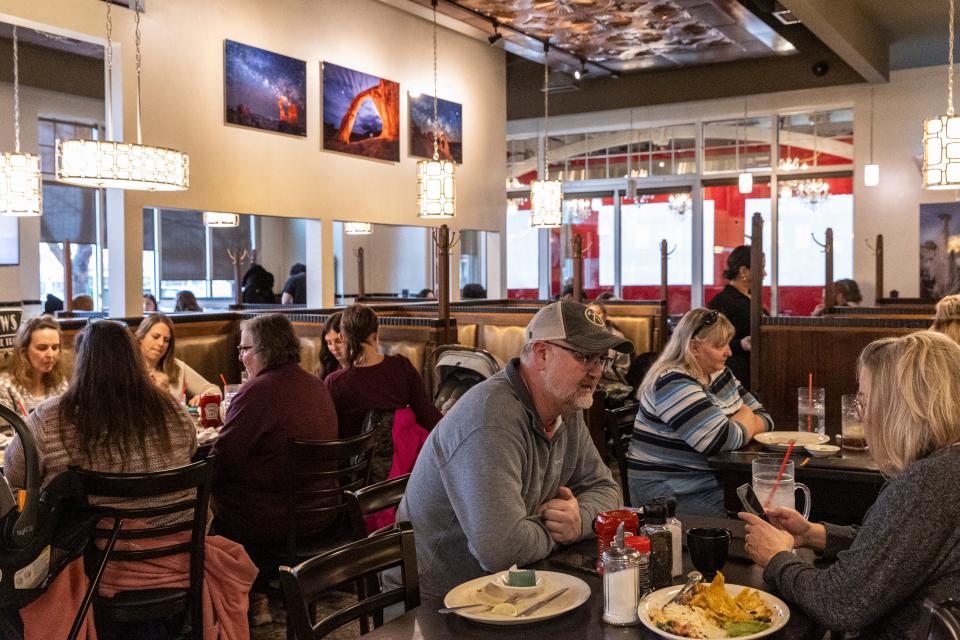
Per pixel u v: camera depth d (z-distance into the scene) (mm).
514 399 1939
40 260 9844
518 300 8508
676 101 11297
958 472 1490
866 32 8828
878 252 8875
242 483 3193
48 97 9258
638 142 11898
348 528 3350
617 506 2156
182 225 12867
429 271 13586
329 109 7270
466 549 1959
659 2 7797
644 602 1548
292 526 3088
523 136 12469
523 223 12750
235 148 6480
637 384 6359
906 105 10219
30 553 1951
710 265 11656
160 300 12555
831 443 3350
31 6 5105
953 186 4602
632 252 12133
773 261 11188
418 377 3840
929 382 1548
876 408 1618
